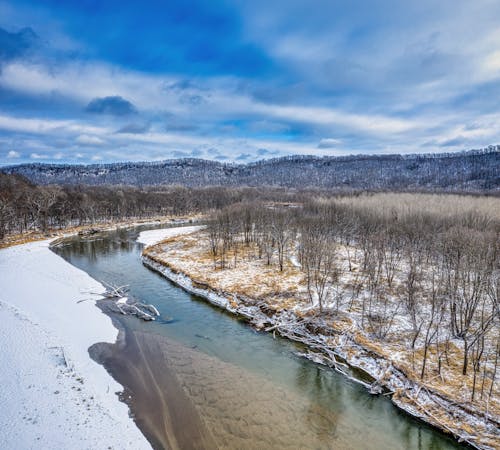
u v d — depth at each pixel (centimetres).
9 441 1753
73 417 1964
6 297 3941
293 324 3291
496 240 4212
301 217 7631
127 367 2588
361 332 2997
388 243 5397
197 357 2773
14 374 2347
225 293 4081
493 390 2130
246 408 2152
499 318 2658
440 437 1928
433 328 2997
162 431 1922
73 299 4009
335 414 2117
